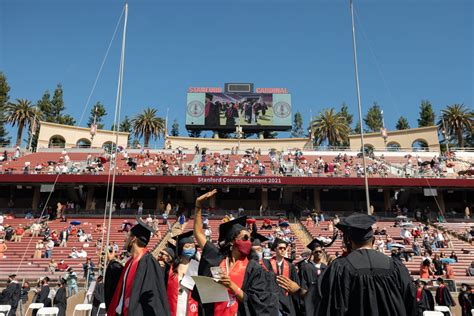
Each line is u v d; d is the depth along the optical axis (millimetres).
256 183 45125
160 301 5590
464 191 48969
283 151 61719
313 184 45375
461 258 31766
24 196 48469
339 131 81875
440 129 78562
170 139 69000
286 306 6594
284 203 49094
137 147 62250
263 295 5098
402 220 41906
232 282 4977
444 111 78438
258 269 5309
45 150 59875
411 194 48906
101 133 68250
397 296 4117
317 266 8625
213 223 41188
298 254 31141
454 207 48969
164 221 40969
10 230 35562
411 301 4145
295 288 5281
